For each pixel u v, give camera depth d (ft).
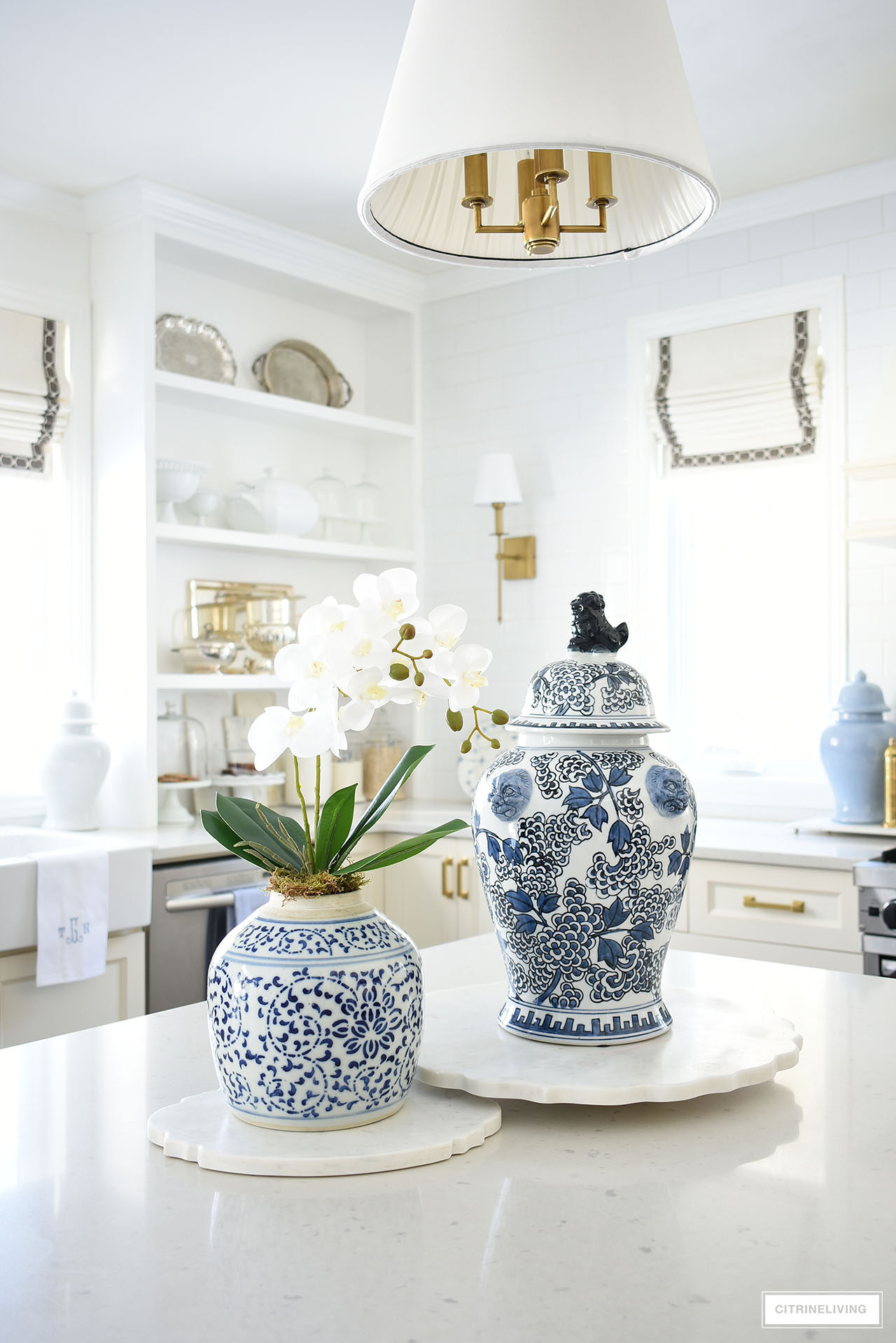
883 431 10.19
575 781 3.65
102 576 11.89
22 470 11.62
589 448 13.37
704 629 12.97
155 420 11.68
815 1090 3.67
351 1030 3.15
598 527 13.26
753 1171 3.02
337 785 13.12
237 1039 3.19
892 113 10.30
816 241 11.76
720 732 12.84
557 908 3.67
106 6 8.52
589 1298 2.35
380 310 14.65
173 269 12.78
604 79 3.11
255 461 13.67
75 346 11.92
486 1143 3.23
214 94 9.84
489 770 3.94
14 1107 3.54
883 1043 4.18
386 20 8.75
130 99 9.93
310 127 10.47
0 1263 2.52
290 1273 2.47
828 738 10.85
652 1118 3.43
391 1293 2.37
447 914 12.07
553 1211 2.77
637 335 12.95
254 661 12.64
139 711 11.43
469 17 3.19
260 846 3.35
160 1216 2.75
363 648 3.27
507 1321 2.27
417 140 3.21
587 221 4.31
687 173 3.30
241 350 13.51
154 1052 4.13
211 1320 2.27
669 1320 2.26
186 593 12.69
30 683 11.87
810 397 11.75
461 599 14.43
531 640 13.76
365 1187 2.91
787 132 10.62
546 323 13.71
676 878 3.74
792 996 4.87
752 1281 2.42
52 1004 9.04
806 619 12.33
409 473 14.76
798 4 8.58
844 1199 2.84
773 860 9.65
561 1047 3.74
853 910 9.24
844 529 10.81
